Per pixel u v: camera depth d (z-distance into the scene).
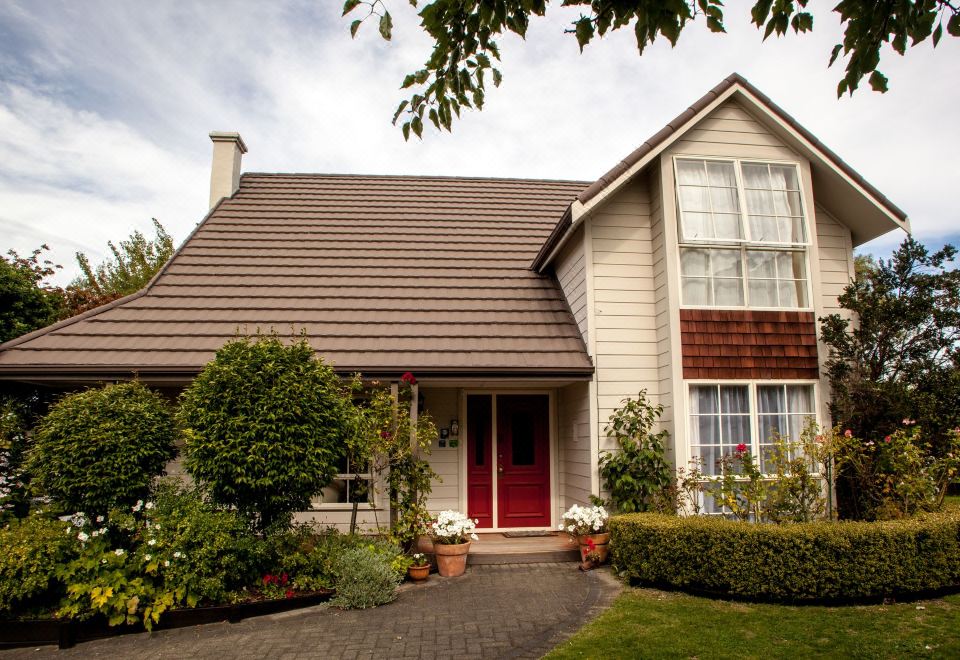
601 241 9.66
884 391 8.20
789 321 9.29
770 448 8.88
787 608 6.21
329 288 10.74
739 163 9.54
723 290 9.36
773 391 9.17
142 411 7.10
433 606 6.63
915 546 6.48
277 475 6.75
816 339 9.31
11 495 7.61
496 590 7.21
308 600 6.71
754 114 9.66
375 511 8.98
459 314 10.28
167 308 9.95
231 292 10.47
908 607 6.21
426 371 8.98
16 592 5.82
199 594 6.36
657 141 9.17
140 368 8.50
